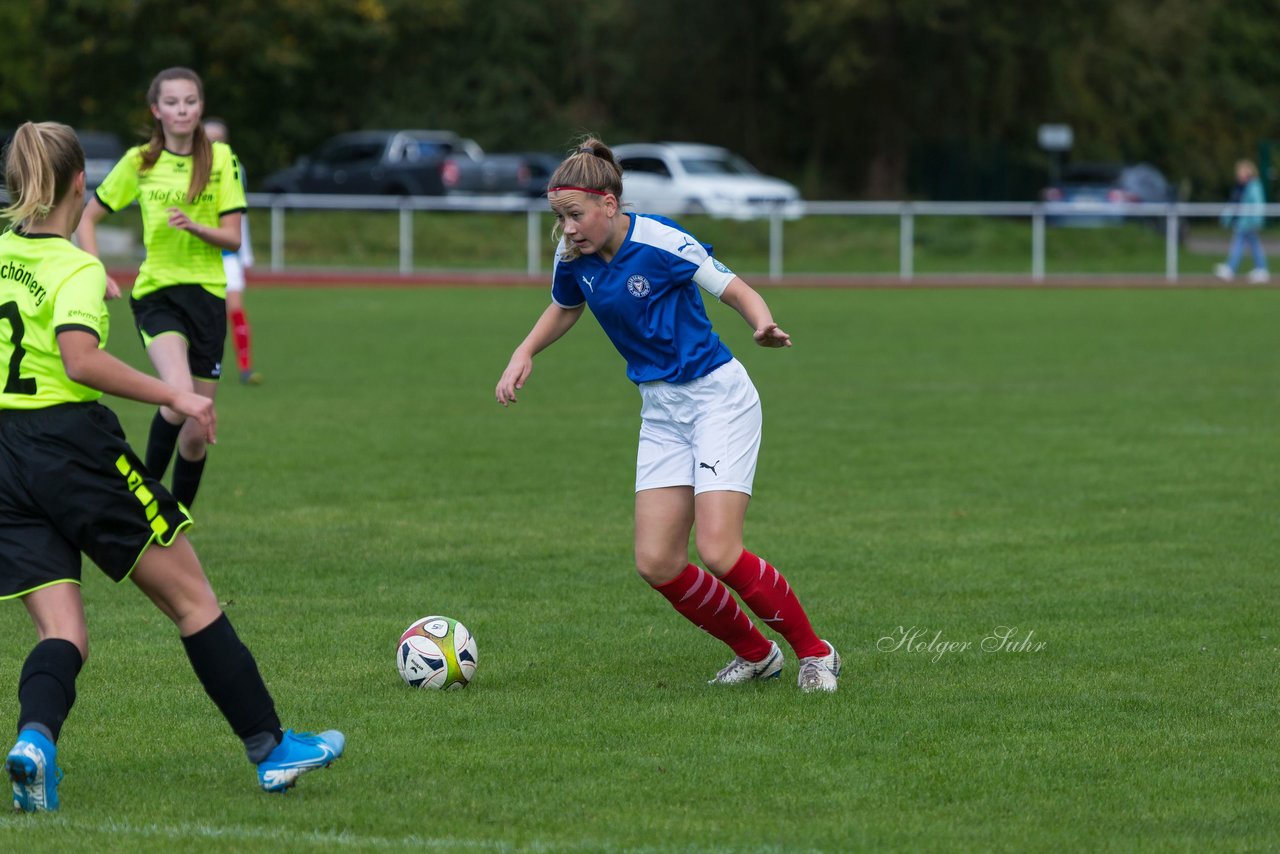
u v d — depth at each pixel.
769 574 20.30
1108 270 119.56
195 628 15.88
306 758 16.14
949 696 20.39
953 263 119.88
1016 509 34.00
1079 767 17.42
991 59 159.50
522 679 21.30
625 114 185.38
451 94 180.62
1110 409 50.66
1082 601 25.84
